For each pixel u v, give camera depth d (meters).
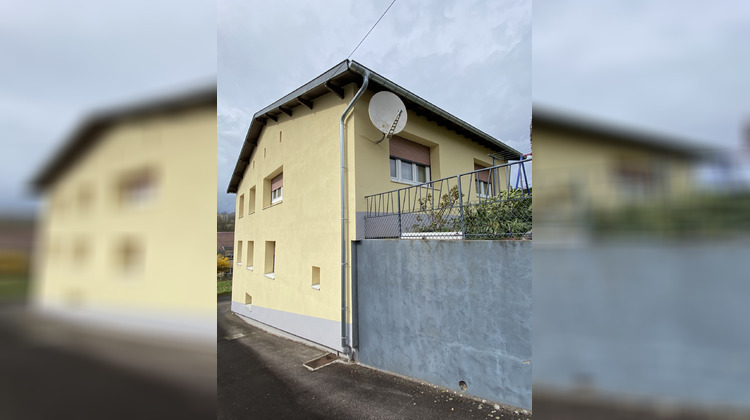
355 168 5.66
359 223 5.60
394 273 4.84
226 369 5.58
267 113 8.33
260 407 4.12
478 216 4.13
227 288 20.31
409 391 4.14
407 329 4.59
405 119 5.87
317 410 3.94
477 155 8.70
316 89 6.32
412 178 6.93
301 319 6.87
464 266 3.94
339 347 5.65
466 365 3.89
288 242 7.63
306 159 7.03
